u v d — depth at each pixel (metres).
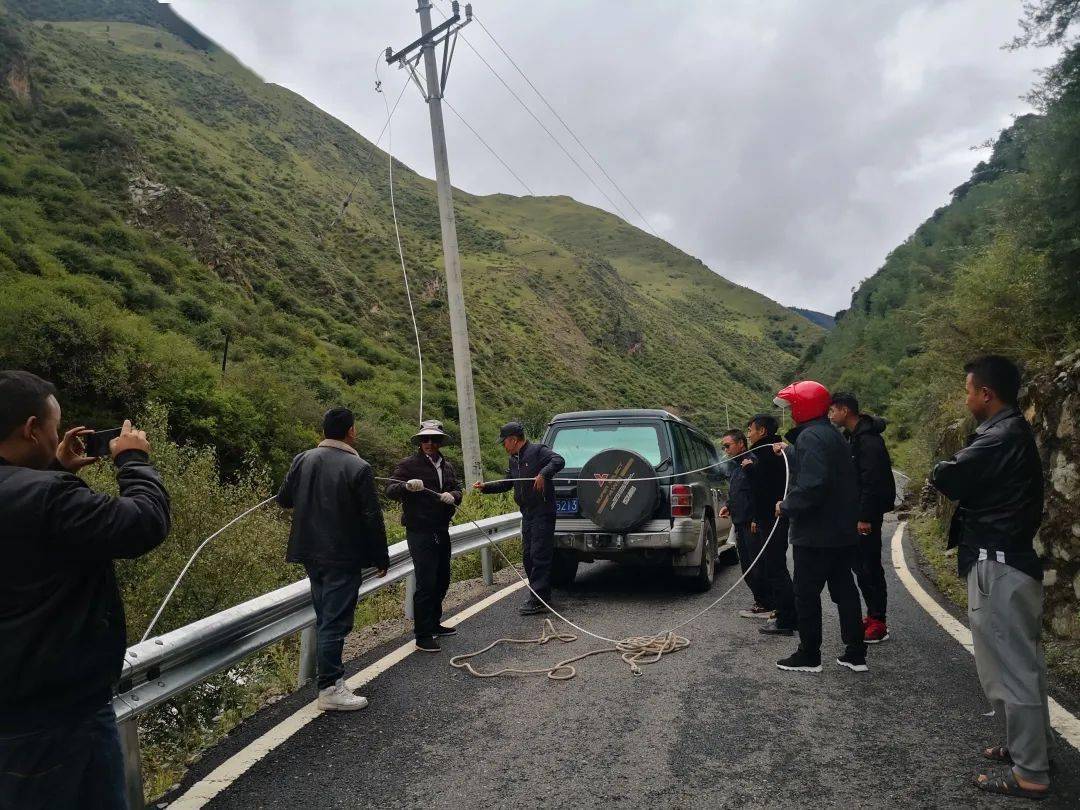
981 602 3.47
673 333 148.00
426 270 92.00
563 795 3.47
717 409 103.69
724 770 3.68
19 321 27.55
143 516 2.23
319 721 4.52
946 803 3.26
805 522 5.19
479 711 4.62
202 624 3.98
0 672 2.01
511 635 6.50
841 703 4.55
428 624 6.06
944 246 52.12
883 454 6.05
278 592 4.80
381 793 3.54
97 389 27.70
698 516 8.27
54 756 2.08
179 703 4.81
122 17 163.12
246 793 3.57
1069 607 5.48
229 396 31.52
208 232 59.94
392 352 64.62
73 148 60.44
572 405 78.25
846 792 3.40
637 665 5.49
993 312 12.91
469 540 8.50
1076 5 8.91
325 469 4.89
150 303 43.31
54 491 2.10
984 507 3.51
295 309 61.38
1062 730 3.94
